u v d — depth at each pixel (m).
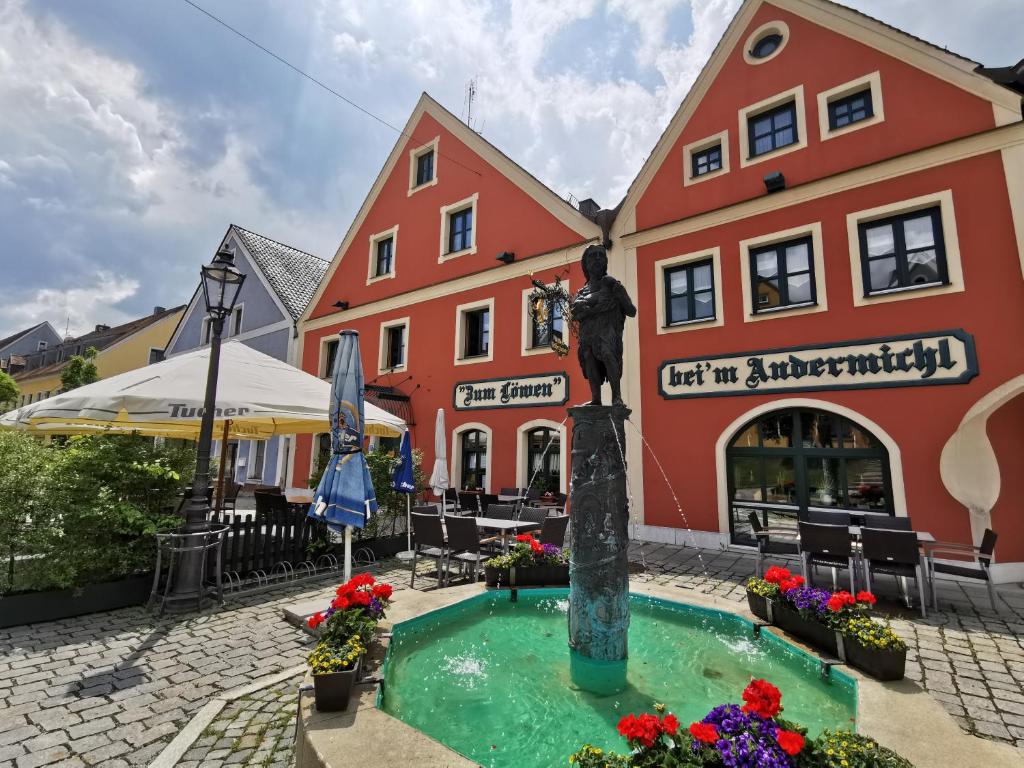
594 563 3.86
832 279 9.02
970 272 7.88
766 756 2.07
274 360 8.19
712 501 9.74
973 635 5.14
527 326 12.98
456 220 15.37
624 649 3.81
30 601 5.31
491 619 4.82
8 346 48.66
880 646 3.29
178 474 6.65
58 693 3.82
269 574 7.18
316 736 2.51
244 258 21.78
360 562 8.29
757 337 9.67
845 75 9.45
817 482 8.88
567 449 11.80
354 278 17.59
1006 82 8.35
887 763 2.09
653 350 10.88
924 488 7.82
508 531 8.21
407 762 2.29
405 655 3.91
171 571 5.88
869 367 8.44
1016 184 7.70
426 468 14.21
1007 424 7.39
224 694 3.81
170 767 2.90
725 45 10.93
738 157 10.46
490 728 2.92
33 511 5.48
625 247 11.64
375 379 16.03
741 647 4.18
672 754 2.15
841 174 9.12
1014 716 3.59
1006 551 7.23
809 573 6.56
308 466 16.97
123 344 32.31
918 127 8.63
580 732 2.90
